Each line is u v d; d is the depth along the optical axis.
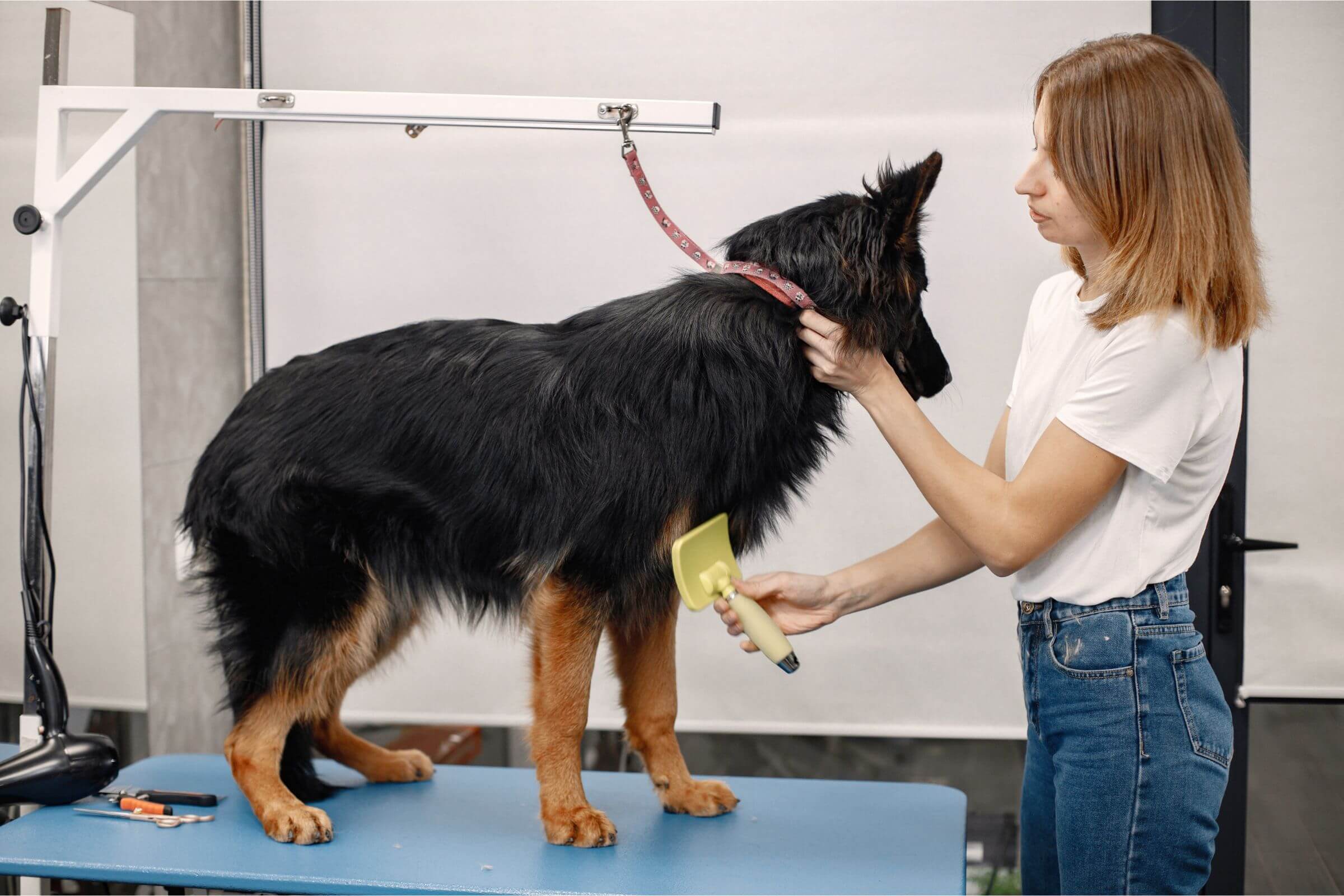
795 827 1.92
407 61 2.91
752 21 2.80
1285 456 2.71
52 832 1.86
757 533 1.90
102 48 2.58
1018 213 2.76
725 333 1.74
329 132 2.96
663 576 1.82
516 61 2.88
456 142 2.92
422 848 1.79
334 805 2.03
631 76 2.85
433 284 2.96
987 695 2.88
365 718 3.10
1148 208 1.41
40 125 1.91
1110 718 1.47
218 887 1.66
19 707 2.54
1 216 2.46
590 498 1.77
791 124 2.81
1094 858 1.49
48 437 1.97
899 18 2.75
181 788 2.10
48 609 2.16
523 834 1.87
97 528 2.67
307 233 2.99
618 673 2.02
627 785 2.17
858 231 1.69
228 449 1.98
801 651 2.93
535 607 1.82
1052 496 1.44
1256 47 2.64
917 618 2.89
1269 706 2.76
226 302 3.10
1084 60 1.48
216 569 1.97
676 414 1.74
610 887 1.63
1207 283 1.39
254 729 1.92
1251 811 2.79
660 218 1.83
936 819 1.96
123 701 2.75
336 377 1.98
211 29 2.97
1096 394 1.43
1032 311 1.74
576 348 1.85
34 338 1.93
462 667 3.06
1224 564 2.73
